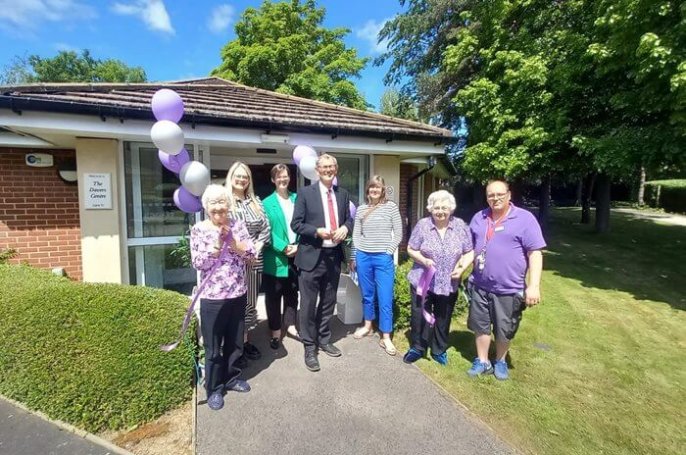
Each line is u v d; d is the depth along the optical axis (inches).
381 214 153.8
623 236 540.1
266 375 135.4
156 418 111.8
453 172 623.8
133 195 203.5
